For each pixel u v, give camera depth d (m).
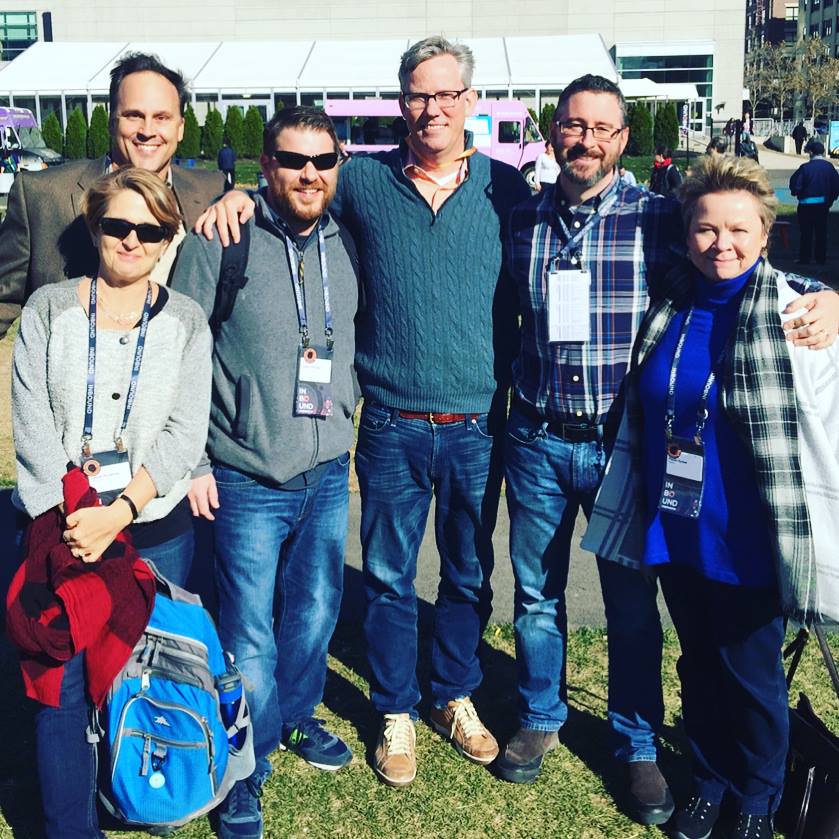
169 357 2.60
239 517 2.92
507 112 25.69
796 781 2.85
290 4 57.66
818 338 2.50
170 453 2.59
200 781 2.57
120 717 2.55
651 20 56.19
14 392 2.54
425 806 3.03
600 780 3.16
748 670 2.69
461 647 3.32
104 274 2.57
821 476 2.52
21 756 3.25
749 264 2.57
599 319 2.84
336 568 3.14
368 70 35.75
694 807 2.88
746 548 2.61
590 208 2.83
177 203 2.65
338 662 3.88
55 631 2.42
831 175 15.19
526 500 3.04
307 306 2.87
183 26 58.06
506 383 3.13
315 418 2.91
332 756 3.20
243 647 2.94
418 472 3.12
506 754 3.14
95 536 2.42
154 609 2.60
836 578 2.51
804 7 103.75
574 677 3.74
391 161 3.01
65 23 58.22
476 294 2.98
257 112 38.75
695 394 2.63
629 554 2.84
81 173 3.00
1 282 3.01
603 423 2.90
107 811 2.83
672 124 38.56
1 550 4.71
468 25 57.31
